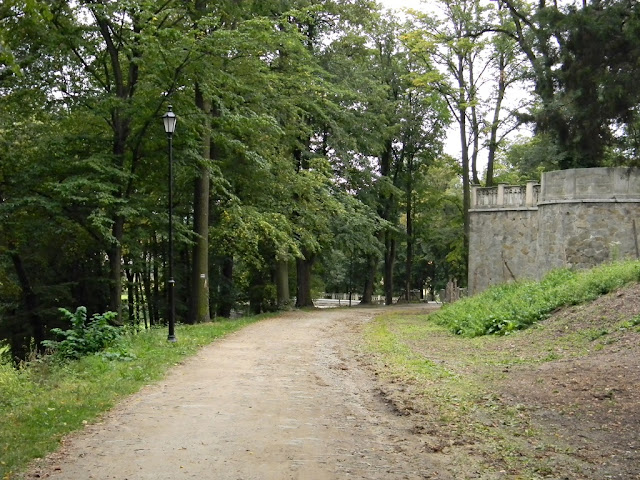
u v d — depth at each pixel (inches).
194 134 829.2
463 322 717.9
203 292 915.4
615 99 756.6
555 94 909.2
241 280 1448.1
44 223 798.5
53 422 313.7
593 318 542.3
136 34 724.0
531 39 1072.8
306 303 1450.5
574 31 784.3
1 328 1002.7
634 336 452.8
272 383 434.9
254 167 1000.2
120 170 768.3
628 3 761.6
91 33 782.5
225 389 411.5
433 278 2610.7
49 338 1005.2
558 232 850.8
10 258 925.2
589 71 784.9
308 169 1269.7
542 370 418.9
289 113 1072.2
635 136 832.3
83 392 383.6
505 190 1046.4
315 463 256.1
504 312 674.8
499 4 1160.8
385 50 1658.5
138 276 1274.6
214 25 777.6
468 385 395.2
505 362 471.2
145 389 410.0
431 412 337.7
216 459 261.3
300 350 609.6
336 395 394.9
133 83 809.5
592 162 903.1
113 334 552.4
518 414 319.9
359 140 1393.9
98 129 834.2
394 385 417.1
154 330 716.7
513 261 1027.3
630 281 605.0
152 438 293.0
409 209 1903.3
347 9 1259.2
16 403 358.9
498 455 261.3
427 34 1316.4
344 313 1189.1
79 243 899.4
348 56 1380.4
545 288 742.5
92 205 783.7
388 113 1472.7
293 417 335.6
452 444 279.9
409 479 236.1
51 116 807.1
